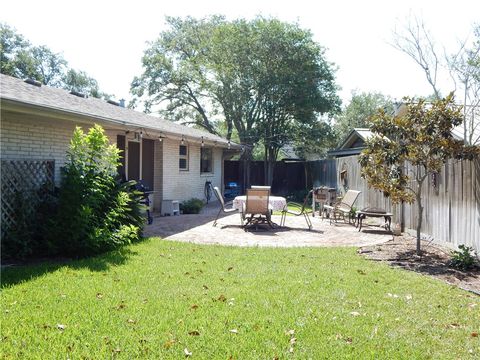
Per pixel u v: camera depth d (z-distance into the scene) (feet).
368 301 15.11
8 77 29.91
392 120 23.47
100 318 12.76
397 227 32.63
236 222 37.11
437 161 22.93
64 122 28.12
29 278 17.19
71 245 21.90
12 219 21.91
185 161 52.08
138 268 19.27
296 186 78.64
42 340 11.09
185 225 34.78
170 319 12.85
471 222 22.75
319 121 89.10
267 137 83.15
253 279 17.71
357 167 45.62
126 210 25.38
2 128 23.32
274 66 81.51
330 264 21.09
